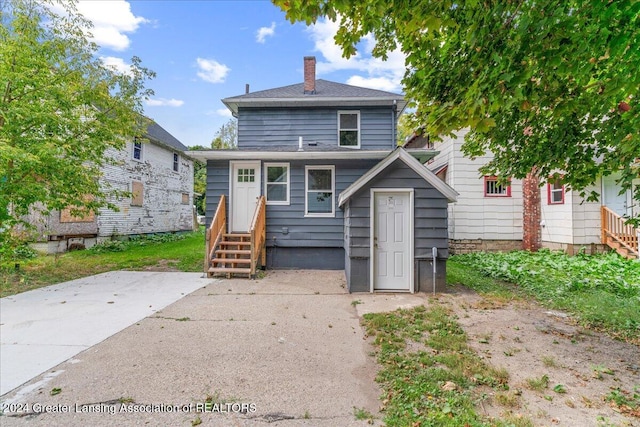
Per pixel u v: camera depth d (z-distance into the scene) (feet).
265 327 15.26
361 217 22.49
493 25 8.55
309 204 31.99
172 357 11.99
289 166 31.99
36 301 19.77
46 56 26.73
